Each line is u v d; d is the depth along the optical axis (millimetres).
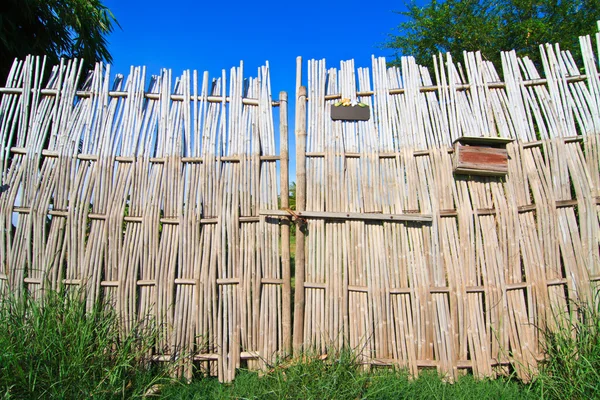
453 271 2717
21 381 2037
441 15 7867
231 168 2848
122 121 2883
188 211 2787
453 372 2629
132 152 2838
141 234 2768
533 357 2609
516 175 2787
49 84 2975
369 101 2963
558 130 2803
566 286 2688
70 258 2727
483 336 2666
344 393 2264
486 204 2781
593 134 2770
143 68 2971
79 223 2760
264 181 2834
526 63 2980
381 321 2705
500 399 2303
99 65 2992
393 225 2791
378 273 2752
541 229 2717
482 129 2850
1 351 2076
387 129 2895
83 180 2805
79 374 2176
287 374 2465
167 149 2850
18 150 2836
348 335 2730
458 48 7777
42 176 2811
